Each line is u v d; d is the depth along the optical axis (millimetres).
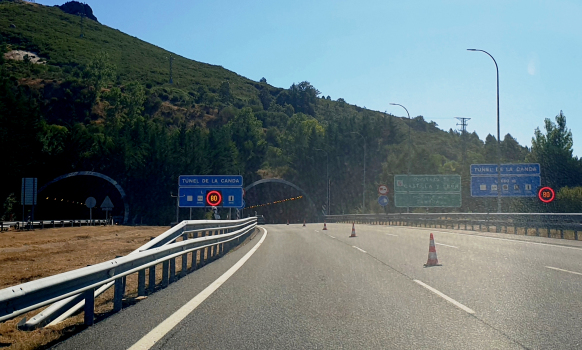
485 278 12555
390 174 79812
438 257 17391
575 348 6523
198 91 184625
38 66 143500
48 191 66938
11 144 60406
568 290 10812
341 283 11906
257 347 6562
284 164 113188
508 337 7062
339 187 101438
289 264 15859
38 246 25484
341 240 26859
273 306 9219
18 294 5453
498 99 37219
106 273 7984
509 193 40344
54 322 8094
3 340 7320
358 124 107062
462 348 6535
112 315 8438
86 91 125562
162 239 11688
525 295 10258
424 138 156875
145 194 71688
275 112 177375
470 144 158125
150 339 6883
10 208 59969
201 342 6770
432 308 9031
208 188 41000
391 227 44156
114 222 64188
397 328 7582
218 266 15445
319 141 104812
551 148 47094
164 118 144375
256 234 34156
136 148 73812
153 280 10812
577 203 36938
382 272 13797
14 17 198750
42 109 117875
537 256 17547
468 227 42688
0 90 62812
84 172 61750
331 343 6762
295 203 94250
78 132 73062
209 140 92875
